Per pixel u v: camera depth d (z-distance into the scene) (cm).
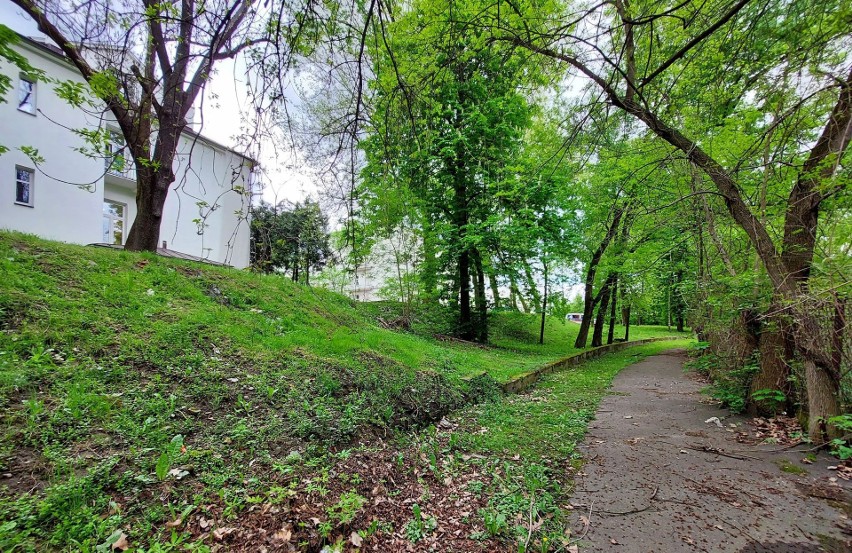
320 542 235
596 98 489
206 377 398
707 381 879
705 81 449
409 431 459
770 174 518
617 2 354
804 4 305
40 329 374
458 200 1296
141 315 471
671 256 895
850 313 425
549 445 449
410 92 345
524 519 286
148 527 223
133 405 325
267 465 304
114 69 303
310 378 471
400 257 1205
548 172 986
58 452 256
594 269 1501
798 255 472
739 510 304
